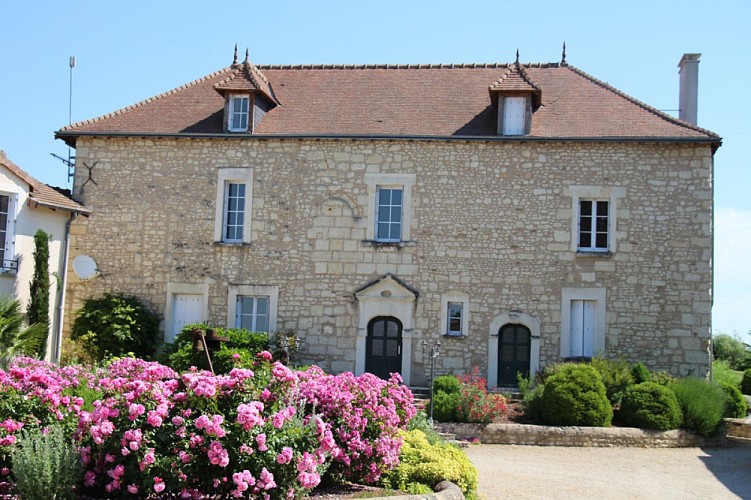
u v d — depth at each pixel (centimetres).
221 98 1917
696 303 1658
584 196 1702
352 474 800
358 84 1952
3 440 662
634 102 1816
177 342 1661
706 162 1680
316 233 1752
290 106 1877
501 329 1709
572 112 1789
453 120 1791
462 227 1722
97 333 1689
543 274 1697
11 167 1570
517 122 1733
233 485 653
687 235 1672
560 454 1276
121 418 660
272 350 1683
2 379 712
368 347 1730
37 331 1352
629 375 1529
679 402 1435
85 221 1798
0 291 1541
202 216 1780
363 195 1750
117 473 639
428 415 1423
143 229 1788
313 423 695
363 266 1736
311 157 1769
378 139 1748
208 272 1769
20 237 1590
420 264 1723
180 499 657
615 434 1357
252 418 639
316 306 1738
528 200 1712
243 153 1784
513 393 1620
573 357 1670
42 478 626
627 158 1697
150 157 1805
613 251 1683
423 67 1998
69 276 1780
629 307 1670
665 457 1278
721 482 1095
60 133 1808
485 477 1069
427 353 1703
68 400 724
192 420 664
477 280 1709
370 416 820
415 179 1741
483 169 1730
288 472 665
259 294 1753
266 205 1770
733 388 1662
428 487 803
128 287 1778
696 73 1920
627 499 974
